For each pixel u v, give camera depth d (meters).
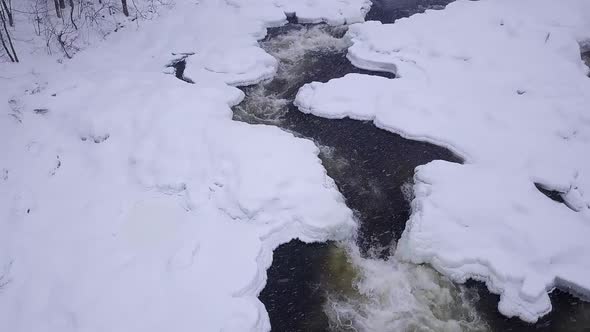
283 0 18.33
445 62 14.64
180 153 11.20
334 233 9.80
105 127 11.90
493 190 10.29
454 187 10.37
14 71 13.53
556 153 11.30
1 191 10.30
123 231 9.64
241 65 14.48
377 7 18.53
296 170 10.80
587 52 16.23
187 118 12.22
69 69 14.14
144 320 8.16
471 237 9.35
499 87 13.50
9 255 9.15
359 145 12.12
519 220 9.62
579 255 9.05
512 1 18.27
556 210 9.91
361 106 13.02
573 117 12.37
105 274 8.83
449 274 9.05
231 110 12.92
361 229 10.15
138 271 8.88
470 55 14.87
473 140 11.73
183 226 9.75
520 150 11.39
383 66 14.80
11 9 14.87
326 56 15.64
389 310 8.66
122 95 12.96
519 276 8.70
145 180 10.63
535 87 13.47
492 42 15.56
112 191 10.48
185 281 8.71
